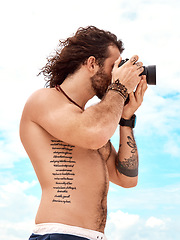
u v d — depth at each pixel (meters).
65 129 1.45
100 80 1.65
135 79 1.60
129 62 1.62
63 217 1.43
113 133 1.48
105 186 1.57
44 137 1.55
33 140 1.56
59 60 1.70
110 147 1.83
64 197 1.47
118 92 1.55
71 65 1.67
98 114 1.46
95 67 1.65
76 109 1.50
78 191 1.49
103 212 1.53
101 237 1.47
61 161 1.52
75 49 1.67
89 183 1.52
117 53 1.70
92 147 1.45
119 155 1.82
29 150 1.58
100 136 1.43
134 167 1.83
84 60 1.65
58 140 1.54
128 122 1.84
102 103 1.51
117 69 1.60
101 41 1.68
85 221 1.46
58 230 1.41
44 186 1.52
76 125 1.43
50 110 1.51
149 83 1.76
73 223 1.43
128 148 1.82
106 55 1.66
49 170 1.51
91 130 1.42
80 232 1.42
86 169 1.53
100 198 1.53
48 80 1.83
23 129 1.60
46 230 1.42
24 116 1.60
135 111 1.84
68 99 1.61
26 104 1.60
